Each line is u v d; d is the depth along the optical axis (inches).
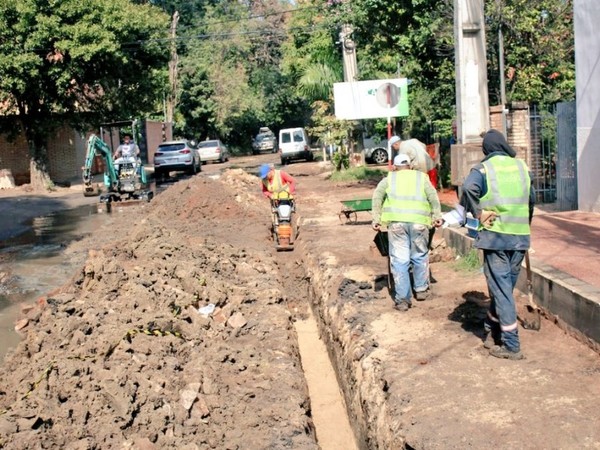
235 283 434.9
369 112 859.4
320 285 402.6
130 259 473.7
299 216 668.1
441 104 794.8
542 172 623.2
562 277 283.6
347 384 293.4
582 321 254.4
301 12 1448.1
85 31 1045.8
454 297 323.6
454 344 264.2
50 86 1109.1
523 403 208.4
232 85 2164.1
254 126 2443.4
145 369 264.8
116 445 216.5
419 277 321.1
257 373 286.4
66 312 350.3
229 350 303.7
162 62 1242.0
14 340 351.9
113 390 235.5
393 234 313.9
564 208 551.8
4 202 998.4
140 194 928.9
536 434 188.5
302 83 1279.5
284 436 234.7
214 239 574.6
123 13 1094.4
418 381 233.3
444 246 413.7
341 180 1024.2
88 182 1026.1
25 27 1031.0
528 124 621.6
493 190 239.8
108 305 349.7
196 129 2225.6
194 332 322.7
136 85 1224.8
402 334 282.4
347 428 283.0
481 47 493.0
